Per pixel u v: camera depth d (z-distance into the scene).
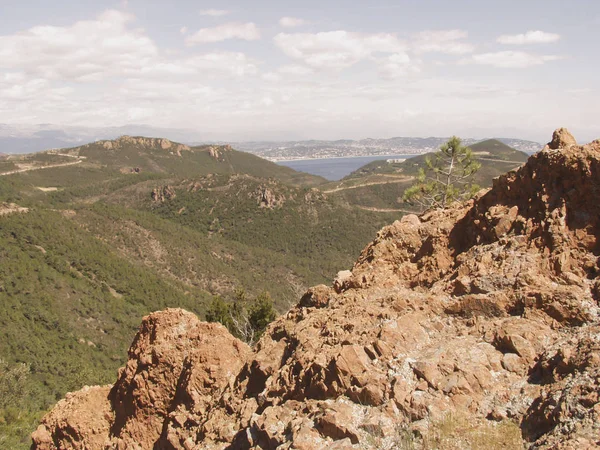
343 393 8.75
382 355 8.93
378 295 11.23
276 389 10.12
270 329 13.21
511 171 10.98
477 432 7.29
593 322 8.02
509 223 10.31
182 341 13.93
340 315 10.82
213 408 11.62
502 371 8.12
